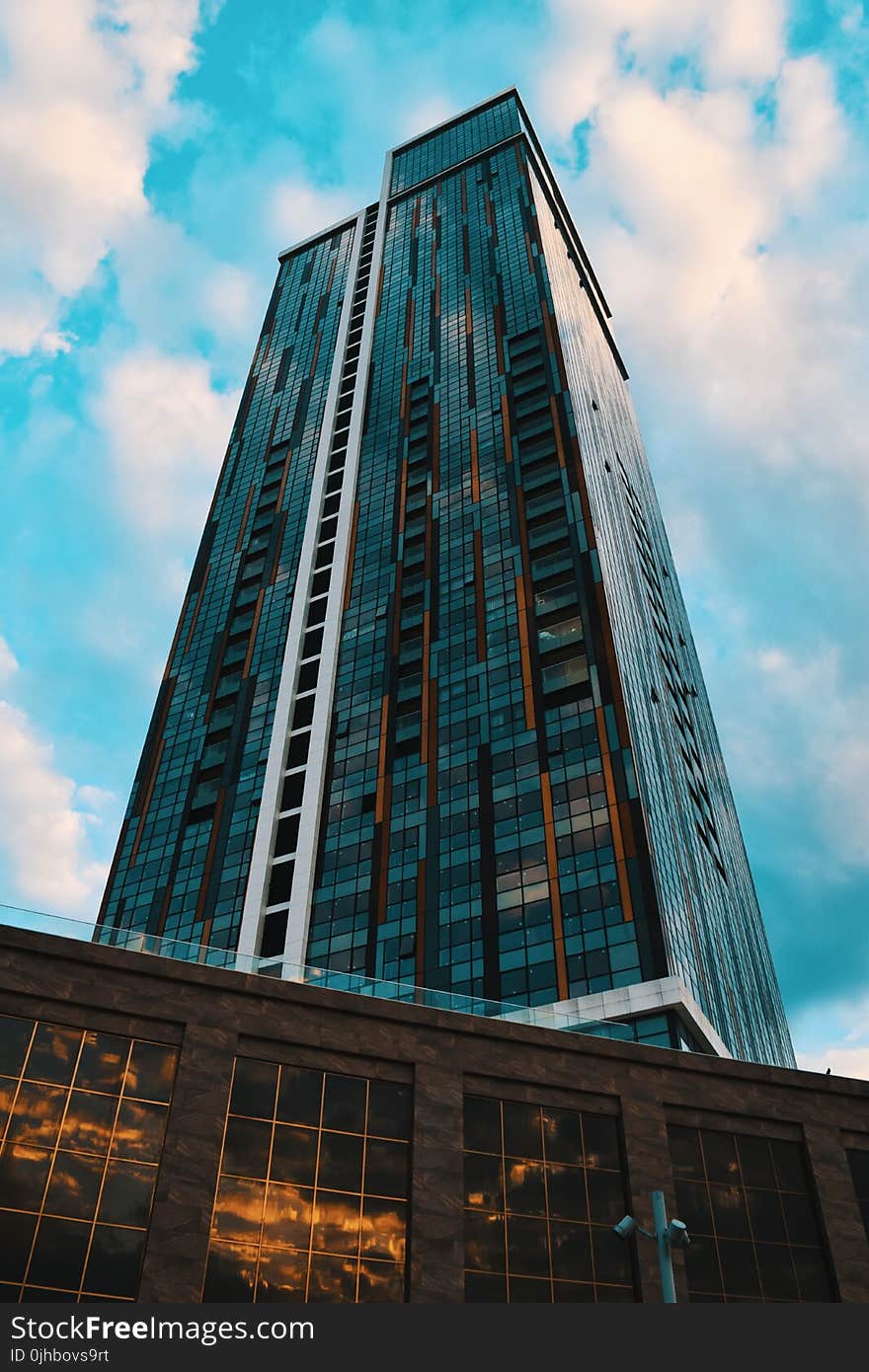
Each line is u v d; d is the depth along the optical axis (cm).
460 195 16150
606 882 7631
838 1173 4091
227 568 12744
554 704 9006
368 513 12075
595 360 14900
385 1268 3459
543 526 10506
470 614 10212
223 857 9562
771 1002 12600
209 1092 3544
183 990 3725
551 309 12900
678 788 10300
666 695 11444
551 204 16488
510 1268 3569
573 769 8456
